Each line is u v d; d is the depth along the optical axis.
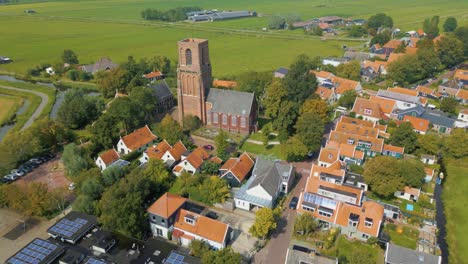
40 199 90.62
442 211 97.62
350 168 108.25
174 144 120.88
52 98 182.00
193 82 135.75
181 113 142.75
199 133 136.38
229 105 136.62
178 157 114.25
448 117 142.50
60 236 79.38
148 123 144.00
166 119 129.12
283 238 85.44
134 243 78.31
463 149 116.94
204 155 114.25
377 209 85.69
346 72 195.50
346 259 78.12
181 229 82.94
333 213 87.50
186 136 128.00
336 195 93.25
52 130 125.81
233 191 100.56
